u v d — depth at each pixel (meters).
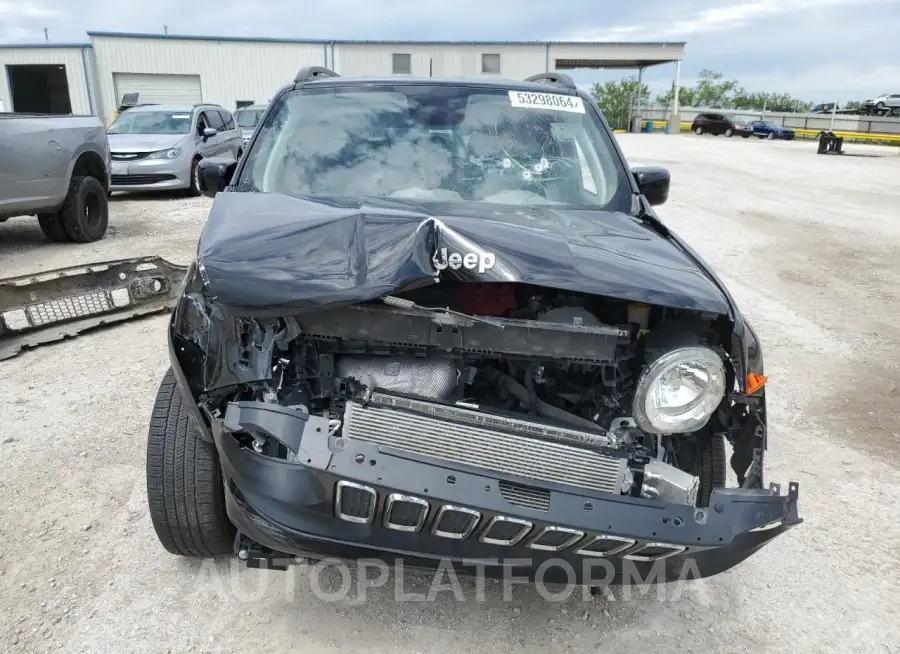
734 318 2.27
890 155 29.23
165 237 9.61
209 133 13.26
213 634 2.55
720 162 24.20
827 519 3.46
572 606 2.78
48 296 5.39
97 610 2.64
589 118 3.73
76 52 33.00
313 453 1.99
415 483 1.97
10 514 3.16
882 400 4.90
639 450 2.26
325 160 3.34
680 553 2.11
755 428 2.31
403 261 2.11
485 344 2.21
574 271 2.18
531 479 2.04
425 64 36.41
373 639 2.56
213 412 2.22
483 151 3.41
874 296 7.57
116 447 3.77
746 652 2.59
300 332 2.24
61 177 8.41
